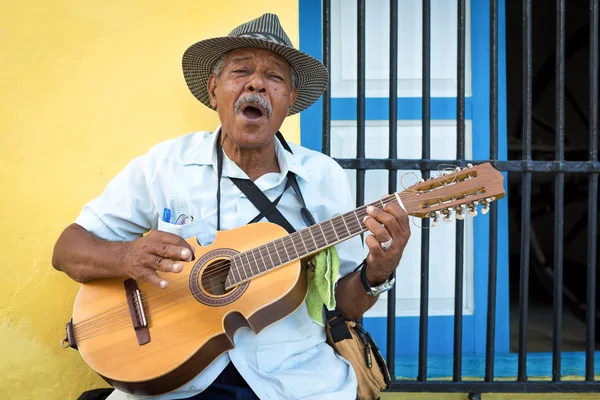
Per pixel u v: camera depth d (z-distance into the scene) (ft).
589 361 8.28
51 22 7.68
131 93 7.76
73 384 7.75
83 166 7.73
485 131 9.58
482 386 8.13
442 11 9.54
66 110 7.70
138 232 6.84
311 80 6.88
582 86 19.02
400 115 9.50
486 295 9.48
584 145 19.47
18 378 7.68
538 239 19.19
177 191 6.53
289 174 6.60
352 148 9.46
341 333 6.41
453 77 9.56
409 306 9.52
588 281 8.26
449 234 9.55
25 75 7.65
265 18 6.50
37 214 7.68
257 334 5.94
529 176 8.10
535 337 12.11
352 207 6.89
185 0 7.78
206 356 5.78
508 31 16.76
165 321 5.82
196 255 5.99
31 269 7.69
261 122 6.17
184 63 6.68
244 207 6.45
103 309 5.95
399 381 8.11
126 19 7.74
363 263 6.14
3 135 7.63
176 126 7.80
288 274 5.83
